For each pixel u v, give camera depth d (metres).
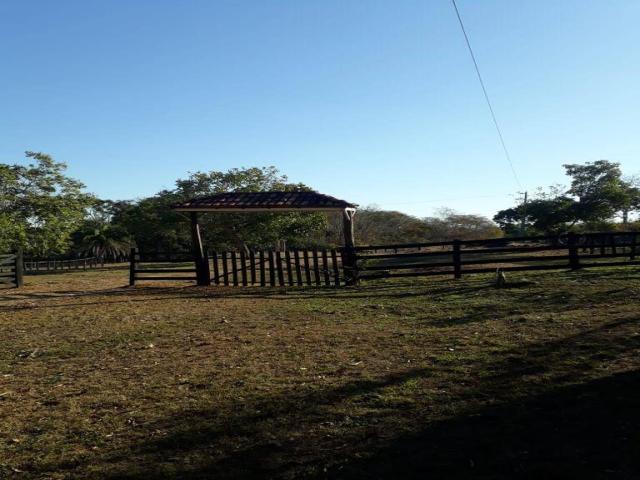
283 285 16.83
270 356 7.23
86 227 63.06
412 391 5.32
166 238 56.12
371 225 54.16
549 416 4.44
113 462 4.07
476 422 4.41
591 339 6.99
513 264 22.00
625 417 4.31
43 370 7.06
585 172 41.41
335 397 5.25
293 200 17.73
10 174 36.50
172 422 4.86
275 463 3.88
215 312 11.74
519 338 7.39
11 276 20.66
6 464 4.13
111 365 7.18
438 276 16.50
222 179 40.16
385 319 9.80
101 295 16.59
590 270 14.80
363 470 3.70
